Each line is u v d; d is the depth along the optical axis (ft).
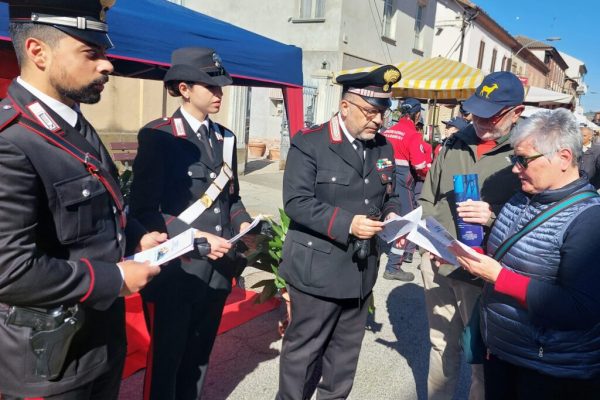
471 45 67.87
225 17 47.96
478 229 6.53
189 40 10.52
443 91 23.43
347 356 7.55
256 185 31.58
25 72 4.34
